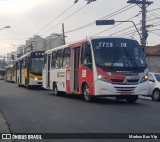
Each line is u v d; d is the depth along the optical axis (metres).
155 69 48.62
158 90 21.70
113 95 17.58
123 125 10.91
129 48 18.30
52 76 25.61
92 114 13.56
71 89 21.33
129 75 17.53
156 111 14.51
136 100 20.11
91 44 18.42
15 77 51.47
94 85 17.83
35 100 20.42
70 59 21.50
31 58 36.22
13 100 20.48
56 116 13.19
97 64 17.78
